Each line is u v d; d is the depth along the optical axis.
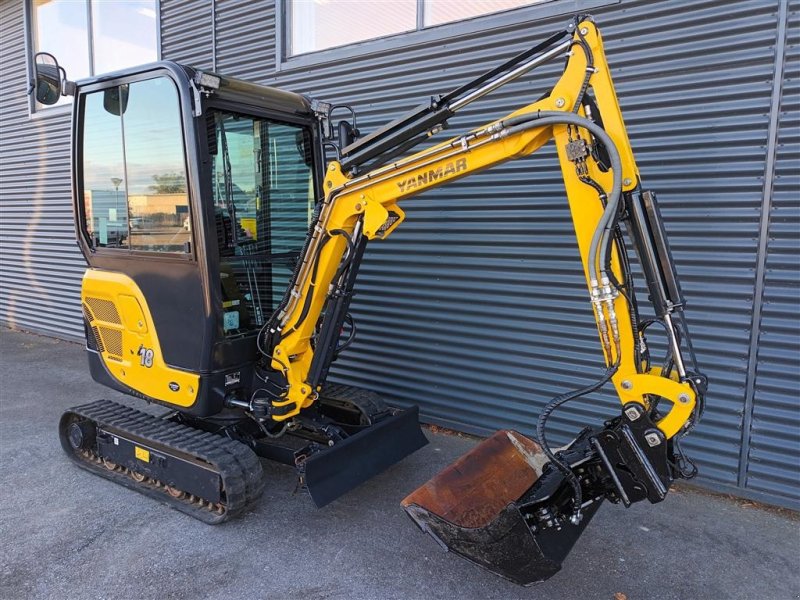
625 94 3.62
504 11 4.07
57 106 7.40
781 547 2.96
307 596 2.51
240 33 5.62
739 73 3.26
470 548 2.43
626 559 2.83
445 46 4.34
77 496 3.39
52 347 7.37
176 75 2.88
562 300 4.00
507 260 4.20
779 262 3.22
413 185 2.73
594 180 2.29
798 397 3.25
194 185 2.92
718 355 3.46
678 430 2.22
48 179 7.65
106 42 7.02
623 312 2.29
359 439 3.21
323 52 5.03
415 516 2.56
